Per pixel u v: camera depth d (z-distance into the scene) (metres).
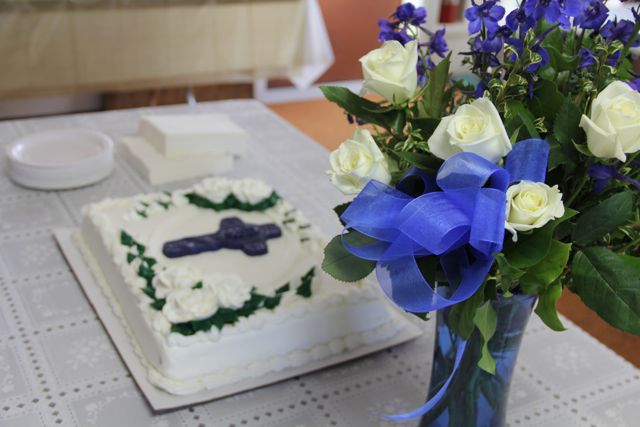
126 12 2.56
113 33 2.57
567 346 0.93
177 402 0.77
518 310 0.62
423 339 0.92
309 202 1.26
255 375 0.82
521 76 0.56
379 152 0.56
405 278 0.53
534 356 0.91
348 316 0.88
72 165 1.25
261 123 1.63
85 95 3.21
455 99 0.67
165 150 1.32
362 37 3.95
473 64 0.60
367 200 0.54
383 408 0.80
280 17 2.73
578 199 0.59
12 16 2.44
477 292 0.54
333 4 3.80
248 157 1.43
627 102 0.51
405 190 0.59
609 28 0.58
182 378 0.79
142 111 1.66
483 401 0.67
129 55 2.62
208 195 1.11
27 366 0.83
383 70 0.58
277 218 1.07
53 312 0.93
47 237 1.11
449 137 0.52
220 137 1.36
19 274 1.01
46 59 2.53
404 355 0.89
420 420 0.72
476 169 0.50
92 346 0.87
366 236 0.57
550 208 0.50
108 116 1.62
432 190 0.56
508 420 0.79
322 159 1.45
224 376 0.81
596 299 0.54
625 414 0.81
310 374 0.85
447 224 0.51
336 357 0.86
